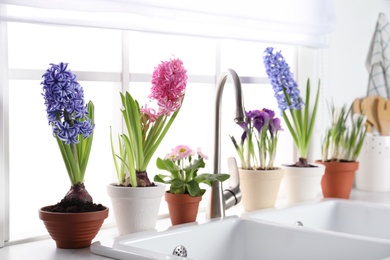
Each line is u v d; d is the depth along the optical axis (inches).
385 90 100.7
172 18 64.9
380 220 74.4
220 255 62.5
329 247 58.1
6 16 52.4
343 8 95.3
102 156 146.9
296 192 78.7
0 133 55.1
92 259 49.9
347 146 84.6
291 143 93.0
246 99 109.5
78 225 52.1
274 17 78.3
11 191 173.3
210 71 107.5
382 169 92.4
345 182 82.2
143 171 60.3
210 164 84.3
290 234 60.7
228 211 75.1
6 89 56.5
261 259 62.6
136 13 61.0
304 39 84.6
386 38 101.1
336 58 94.7
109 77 65.6
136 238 54.9
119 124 67.9
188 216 63.5
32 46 157.9
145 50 132.1
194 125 143.4
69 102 51.0
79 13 57.7
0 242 55.2
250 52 108.3
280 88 77.4
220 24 70.9
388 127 99.5
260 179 72.1
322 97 92.4
